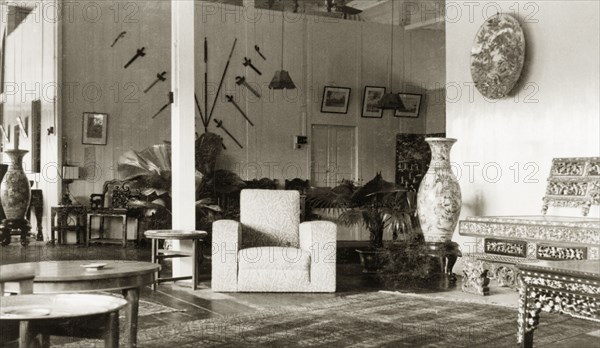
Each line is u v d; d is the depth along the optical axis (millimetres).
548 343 3680
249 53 11602
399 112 12812
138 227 10398
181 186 6238
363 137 12469
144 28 11281
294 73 11945
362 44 12492
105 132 10938
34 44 11586
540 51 6039
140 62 11234
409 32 12898
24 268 2441
